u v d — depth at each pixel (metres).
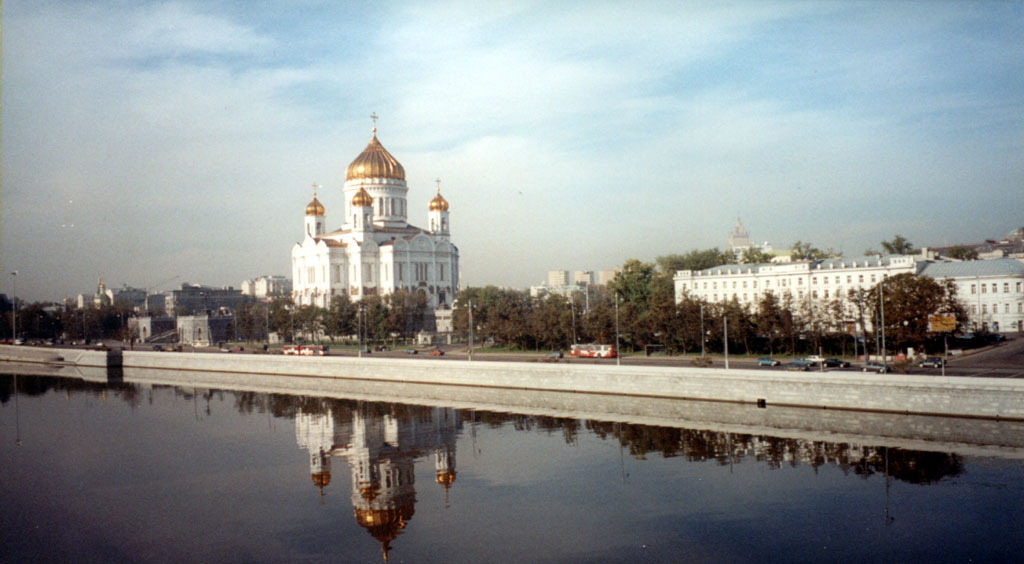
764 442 100.12
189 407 148.38
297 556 69.25
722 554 66.12
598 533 71.81
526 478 89.88
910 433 100.69
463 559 67.12
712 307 168.38
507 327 199.75
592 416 122.00
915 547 66.00
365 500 84.44
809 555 65.38
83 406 153.25
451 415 128.88
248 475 95.94
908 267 190.62
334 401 148.62
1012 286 187.62
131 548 72.12
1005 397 100.88
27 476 97.25
